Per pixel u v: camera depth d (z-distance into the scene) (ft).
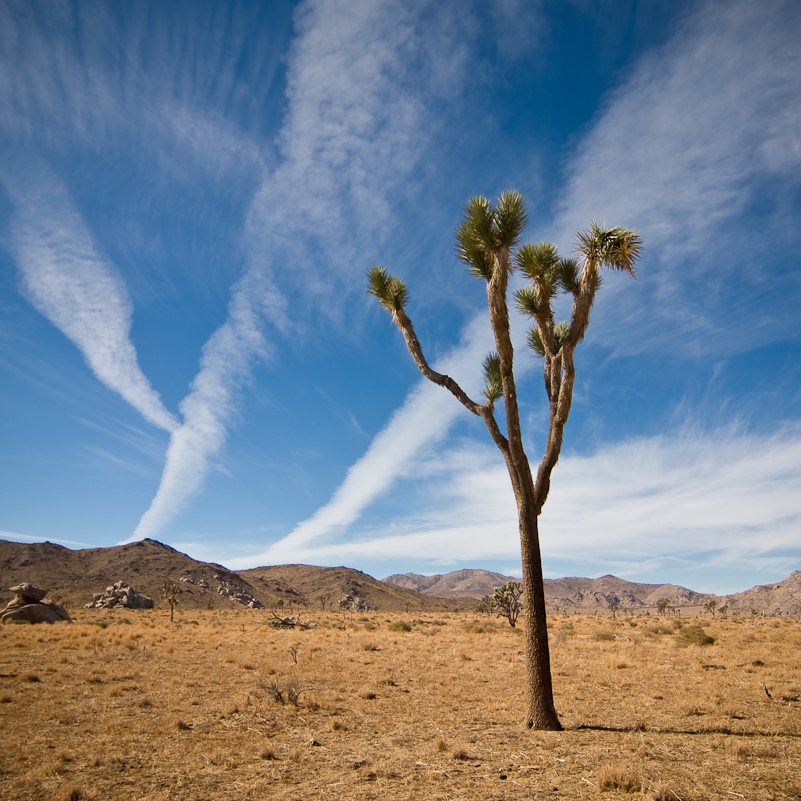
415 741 30.76
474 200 36.32
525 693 47.50
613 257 36.86
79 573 517.14
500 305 35.81
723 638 107.04
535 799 20.81
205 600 479.41
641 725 33.19
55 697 42.55
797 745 28.14
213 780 24.00
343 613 346.74
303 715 37.76
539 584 34.55
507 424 36.09
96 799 21.67
